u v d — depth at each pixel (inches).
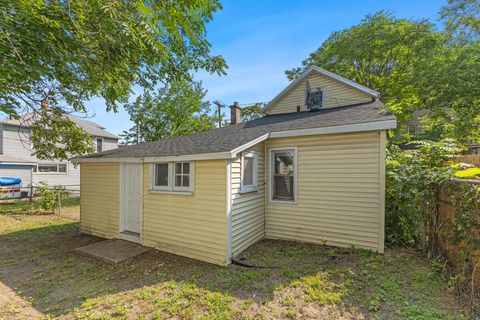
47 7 146.9
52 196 417.4
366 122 195.0
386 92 658.2
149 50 195.9
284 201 242.1
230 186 189.5
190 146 239.0
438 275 149.3
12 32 131.0
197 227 200.2
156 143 323.3
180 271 173.5
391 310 117.6
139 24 154.9
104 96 222.7
